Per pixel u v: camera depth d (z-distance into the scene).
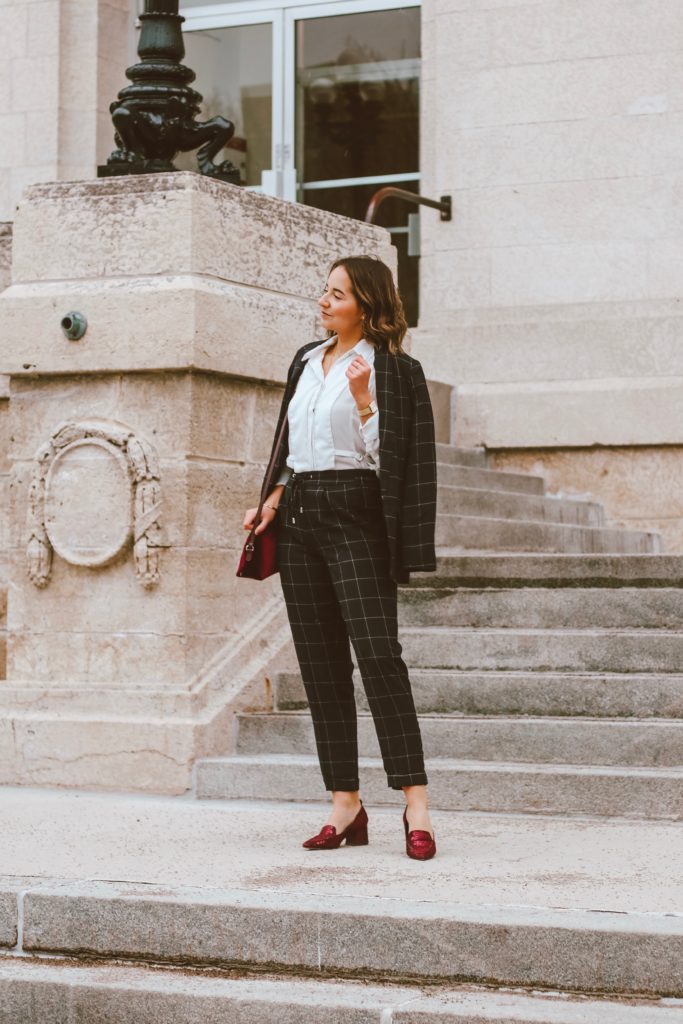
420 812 5.11
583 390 10.09
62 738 6.65
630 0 10.29
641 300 10.18
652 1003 4.01
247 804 6.26
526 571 7.21
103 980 4.33
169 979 4.34
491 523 8.28
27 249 6.95
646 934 4.04
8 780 6.74
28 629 6.89
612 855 5.08
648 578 7.02
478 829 5.60
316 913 4.34
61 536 6.79
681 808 5.70
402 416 5.17
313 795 6.23
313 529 5.21
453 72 10.74
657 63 10.21
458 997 4.09
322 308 5.30
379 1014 3.98
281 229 7.28
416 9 11.76
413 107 11.75
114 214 6.79
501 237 10.55
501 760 6.19
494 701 6.46
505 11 10.60
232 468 6.91
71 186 6.91
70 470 6.79
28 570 6.88
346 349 5.31
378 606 5.13
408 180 11.74
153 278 6.70
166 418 6.67
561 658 6.64
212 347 6.66
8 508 7.75
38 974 4.40
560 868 4.88
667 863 4.94
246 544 5.35
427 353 10.60
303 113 12.13
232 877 4.80
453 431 10.40
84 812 6.06
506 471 10.34
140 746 6.52
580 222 10.36
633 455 10.05
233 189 6.97
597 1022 3.81
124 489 6.68
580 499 10.16
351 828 5.34
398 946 4.27
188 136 7.02
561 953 4.11
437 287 10.72
